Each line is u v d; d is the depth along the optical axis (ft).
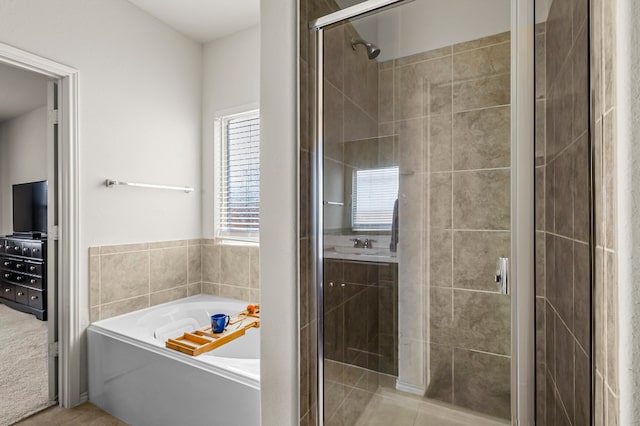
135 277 8.10
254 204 9.11
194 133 9.62
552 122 3.52
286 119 4.27
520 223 3.60
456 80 4.78
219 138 9.69
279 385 4.29
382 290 5.00
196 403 5.36
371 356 4.89
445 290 4.96
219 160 9.66
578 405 2.73
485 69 4.65
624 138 1.71
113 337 6.60
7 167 16.25
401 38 4.87
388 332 4.94
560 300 3.31
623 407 1.71
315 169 4.50
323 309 4.50
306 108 4.44
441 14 4.75
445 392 4.90
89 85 7.23
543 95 3.63
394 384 4.92
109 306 7.55
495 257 4.70
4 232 16.37
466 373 4.84
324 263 4.53
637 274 1.67
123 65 7.89
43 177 14.38
